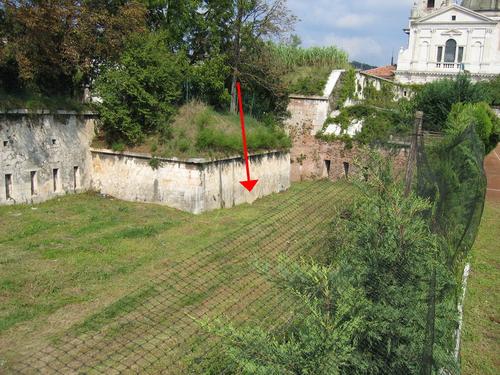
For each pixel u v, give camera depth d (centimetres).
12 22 1680
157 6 2366
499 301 998
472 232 880
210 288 1028
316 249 1004
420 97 2777
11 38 1709
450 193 876
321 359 431
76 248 1336
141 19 2064
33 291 1040
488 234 1508
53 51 1827
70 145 1994
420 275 573
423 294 558
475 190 858
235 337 474
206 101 2422
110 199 2033
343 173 2712
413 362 499
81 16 1852
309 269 516
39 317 930
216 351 713
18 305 973
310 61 3097
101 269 1188
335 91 2869
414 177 998
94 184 2120
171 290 1038
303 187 2595
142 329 856
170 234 1545
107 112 1964
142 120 2017
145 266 1229
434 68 4819
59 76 2031
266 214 1734
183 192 1900
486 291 1047
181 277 1115
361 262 582
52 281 1094
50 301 998
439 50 4806
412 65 4894
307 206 1609
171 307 947
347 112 2803
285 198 2280
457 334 692
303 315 503
